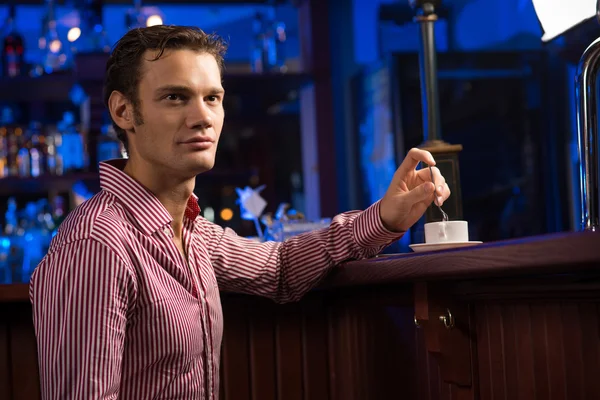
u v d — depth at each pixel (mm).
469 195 3367
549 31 1511
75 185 3838
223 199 4312
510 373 1121
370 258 1362
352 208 4070
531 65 3348
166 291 1247
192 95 1277
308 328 1747
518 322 1101
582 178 1149
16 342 1623
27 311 1630
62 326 1145
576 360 992
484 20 3613
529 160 3359
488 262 951
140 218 1273
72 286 1147
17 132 3760
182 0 4172
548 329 1041
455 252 1025
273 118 4363
